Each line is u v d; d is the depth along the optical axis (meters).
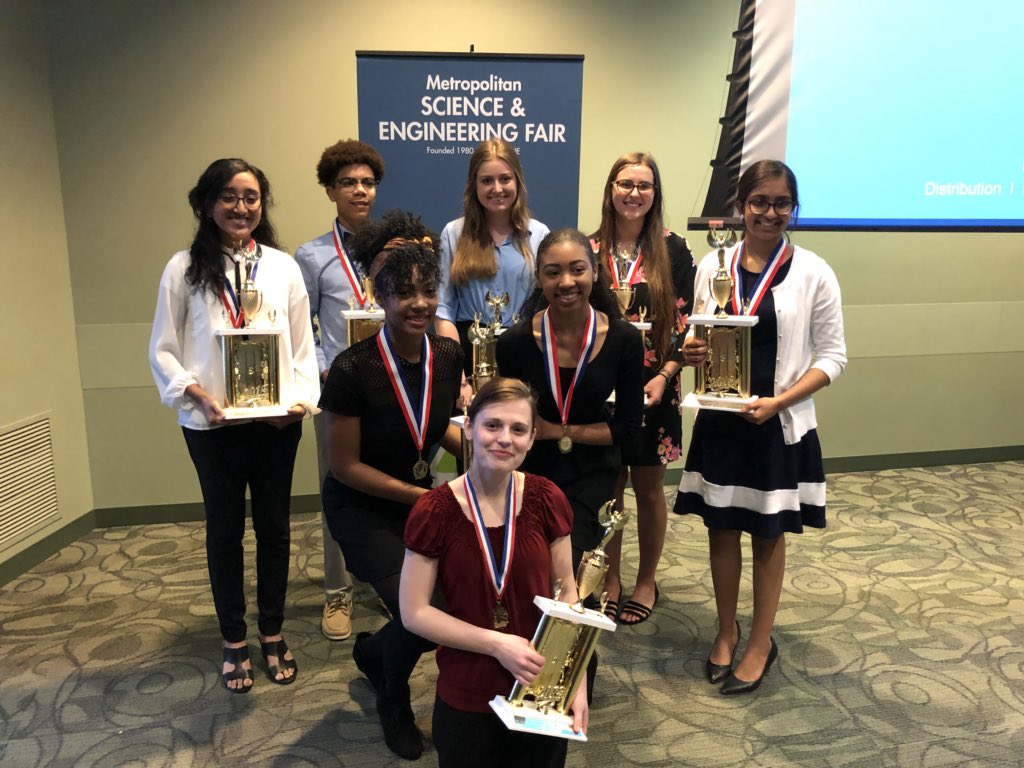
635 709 2.17
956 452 4.53
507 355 2.00
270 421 2.06
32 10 3.07
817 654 2.46
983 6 3.83
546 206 3.52
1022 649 2.49
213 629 2.62
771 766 1.92
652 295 2.50
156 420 3.55
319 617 2.72
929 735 2.05
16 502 3.03
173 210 3.40
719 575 2.31
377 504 1.91
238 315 2.09
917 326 4.29
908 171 3.93
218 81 3.32
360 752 1.98
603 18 3.60
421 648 1.81
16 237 3.02
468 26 3.47
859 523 3.61
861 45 3.75
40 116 3.14
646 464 2.57
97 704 2.18
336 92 3.43
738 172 3.79
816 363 2.16
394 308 1.77
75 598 2.84
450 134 3.38
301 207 3.51
